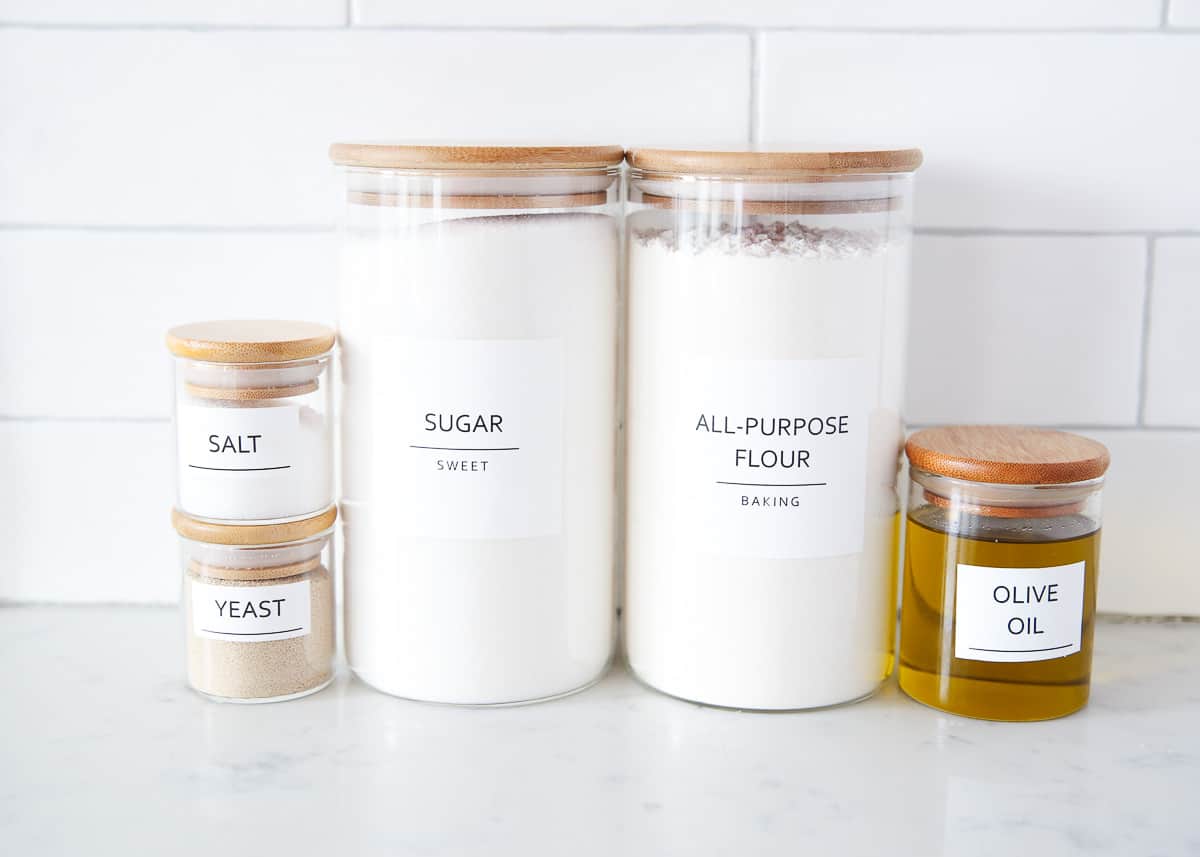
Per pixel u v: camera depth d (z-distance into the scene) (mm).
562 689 669
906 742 626
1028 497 624
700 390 617
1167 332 765
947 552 644
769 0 729
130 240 762
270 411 635
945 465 627
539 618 650
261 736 627
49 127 748
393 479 637
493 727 639
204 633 661
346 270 647
